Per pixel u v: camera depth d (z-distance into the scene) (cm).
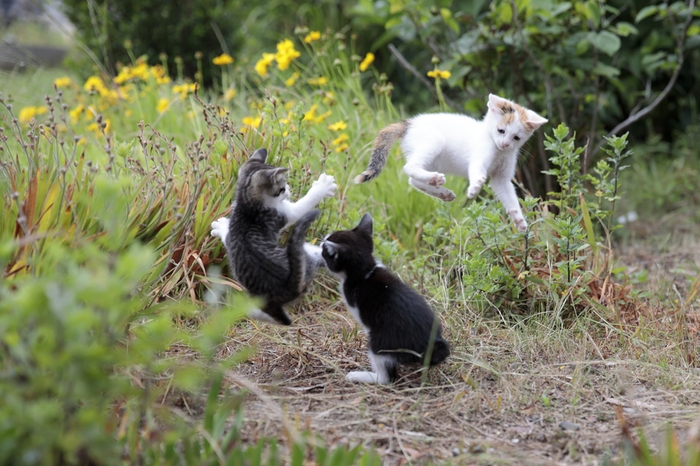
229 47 855
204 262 425
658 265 557
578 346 395
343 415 317
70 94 781
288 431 271
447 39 721
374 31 961
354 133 615
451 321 417
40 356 212
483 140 404
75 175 378
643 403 335
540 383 354
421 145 407
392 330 338
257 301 263
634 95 805
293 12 1038
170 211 394
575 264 425
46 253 293
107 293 214
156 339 277
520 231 411
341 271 351
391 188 571
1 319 212
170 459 254
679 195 761
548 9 606
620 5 800
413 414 317
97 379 229
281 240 421
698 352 398
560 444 299
